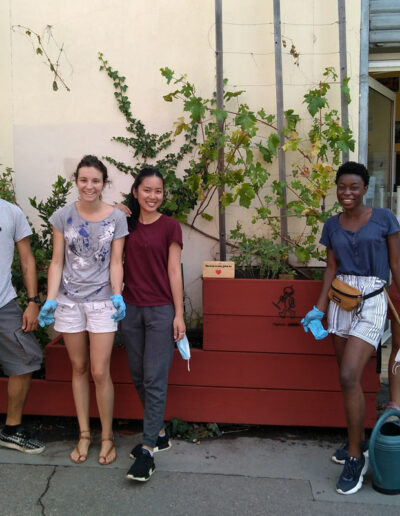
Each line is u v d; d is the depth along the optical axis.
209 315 3.23
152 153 3.91
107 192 4.00
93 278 2.87
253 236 3.80
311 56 3.77
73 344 2.95
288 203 3.72
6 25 3.95
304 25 3.75
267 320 3.20
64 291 2.92
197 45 3.83
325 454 3.08
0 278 2.94
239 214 3.93
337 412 3.21
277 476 2.83
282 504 2.58
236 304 3.21
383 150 4.69
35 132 4.02
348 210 2.77
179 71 3.86
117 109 3.94
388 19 3.84
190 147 3.88
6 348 3.03
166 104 3.89
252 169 3.45
